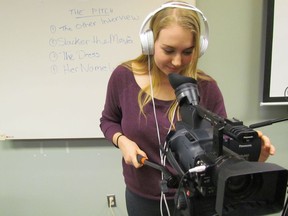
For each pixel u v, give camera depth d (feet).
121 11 4.97
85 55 5.19
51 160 5.89
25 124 5.54
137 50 5.13
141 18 4.98
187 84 2.26
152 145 3.01
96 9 4.98
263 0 4.97
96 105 5.41
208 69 5.28
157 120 2.95
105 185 6.03
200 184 1.69
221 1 4.99
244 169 1.50
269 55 4.98
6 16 5.05
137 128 3.00
